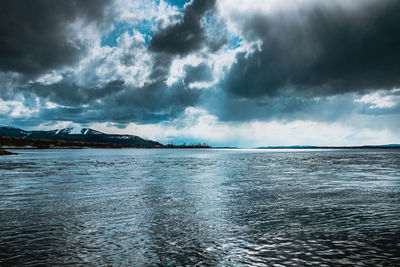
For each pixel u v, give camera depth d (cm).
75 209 1812
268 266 938
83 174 4391
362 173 4500
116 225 1430
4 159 9725
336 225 1423
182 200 2134
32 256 1020
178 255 1030
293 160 9900
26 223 1469
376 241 1180
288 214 1664
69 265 944
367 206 1894
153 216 1617
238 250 1080
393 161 8738
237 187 2862
